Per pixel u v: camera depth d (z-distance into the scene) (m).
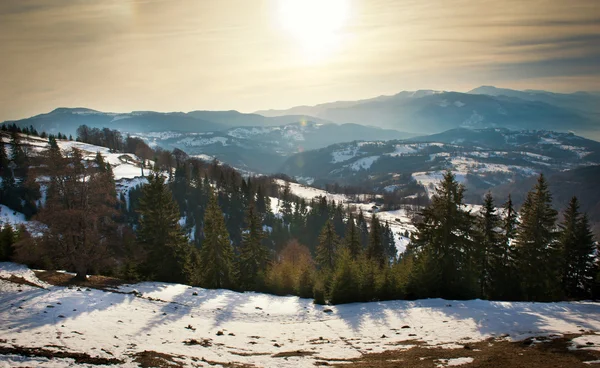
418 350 19.27
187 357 17.41
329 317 28.67
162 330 22.08
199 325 24.56
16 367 14.00
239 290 42.50
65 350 16.39
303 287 37.81
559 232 41.06
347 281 33.94
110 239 36.97
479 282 40.66
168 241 41.91
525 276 40.59
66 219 30.84
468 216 39.56
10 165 115.31
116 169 142.25
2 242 39.97
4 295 25.33
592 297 44.12
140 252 42.31
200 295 33.84
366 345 20.91
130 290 31.47
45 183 32.22
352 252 56.94
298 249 75.12
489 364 16.27
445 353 18.38
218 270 43.44
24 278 30.78
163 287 35.12
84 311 23.69
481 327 23.14
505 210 43.09
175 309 27.94
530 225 40.75
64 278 32.56
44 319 21.06
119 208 103.94
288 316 29.20
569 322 23.39
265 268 48.84
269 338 22.83
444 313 26.89
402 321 25.92
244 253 50.72
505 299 39.81
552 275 40.38
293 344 21.45
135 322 22.97
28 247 33.16
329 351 19.73
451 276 36.75
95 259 33.91
